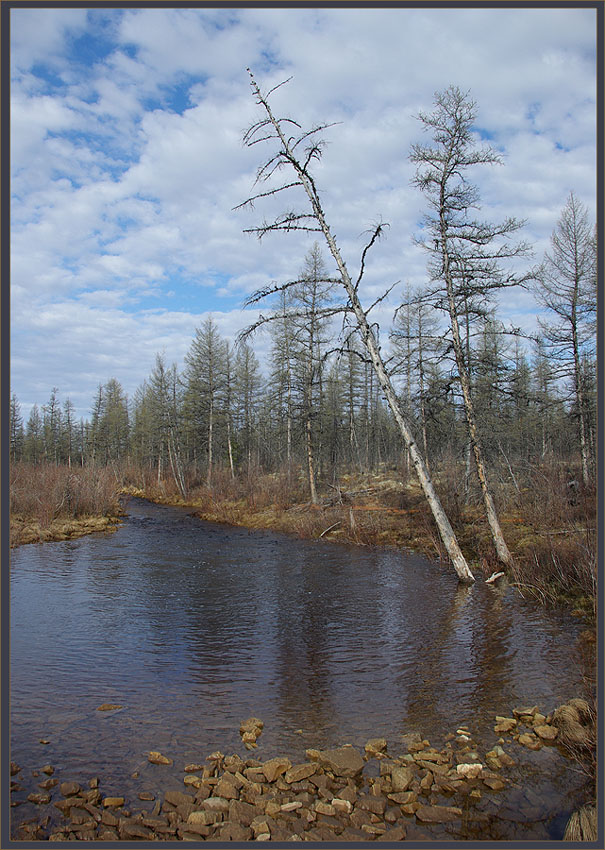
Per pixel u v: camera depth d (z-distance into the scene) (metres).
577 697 7.34
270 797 5.17
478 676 8.30
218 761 5.85
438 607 12.41
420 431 26.33
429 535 20.16
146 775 5.61
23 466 40.62
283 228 14.40
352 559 18.73
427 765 5.75
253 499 33.38
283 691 7.85
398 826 4.81
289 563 18.11
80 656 9.31
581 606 11.46
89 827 4.72
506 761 5.82
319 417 32.16
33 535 23.36
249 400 52.41
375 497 27.95
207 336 45.94
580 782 5.45
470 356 16.61
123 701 7.48
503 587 13.99
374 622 11.34
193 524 30.52
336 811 4.98
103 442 72.88
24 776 5.57
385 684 8.08
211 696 7.66
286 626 11.09
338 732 6.58
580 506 18.86
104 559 18.92
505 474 22.19
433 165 15.56
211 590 14.29
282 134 14.16
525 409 22.72
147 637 10.36
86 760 5.91
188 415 51.72
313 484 29.92
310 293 29.12
